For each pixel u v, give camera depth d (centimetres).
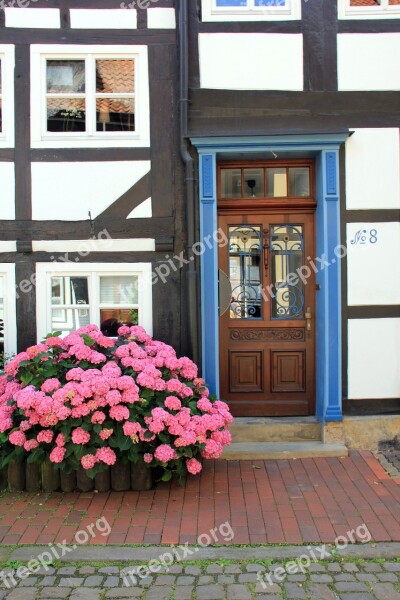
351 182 473
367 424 474
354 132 470
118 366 408
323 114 475
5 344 481
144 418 378
